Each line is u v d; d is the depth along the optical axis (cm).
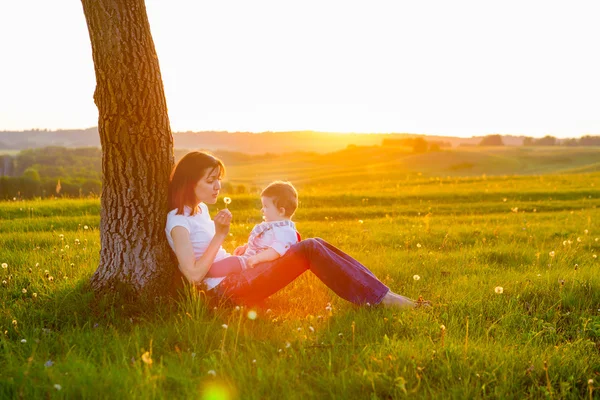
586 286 584
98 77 465
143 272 485
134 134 468
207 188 479
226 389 333
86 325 449
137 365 353
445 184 2662
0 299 504
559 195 2019
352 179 10694
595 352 416
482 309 512
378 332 434
